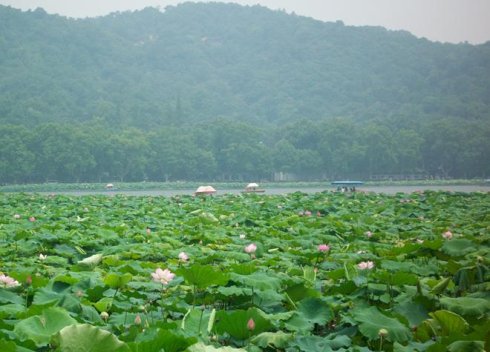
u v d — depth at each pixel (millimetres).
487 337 5840
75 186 115562
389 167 152375
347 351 5703
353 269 8984
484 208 27141
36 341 5496
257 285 7590
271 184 133875
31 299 7855
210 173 143500
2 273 9828
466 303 7102
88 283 8477
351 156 148750
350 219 21594
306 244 14406
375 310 6758
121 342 4969
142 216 23891
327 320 6887
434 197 34531
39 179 128875
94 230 16953
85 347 4910
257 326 6312
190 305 7832
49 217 22516
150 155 137250
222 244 14914
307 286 8875
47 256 12461
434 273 10039
